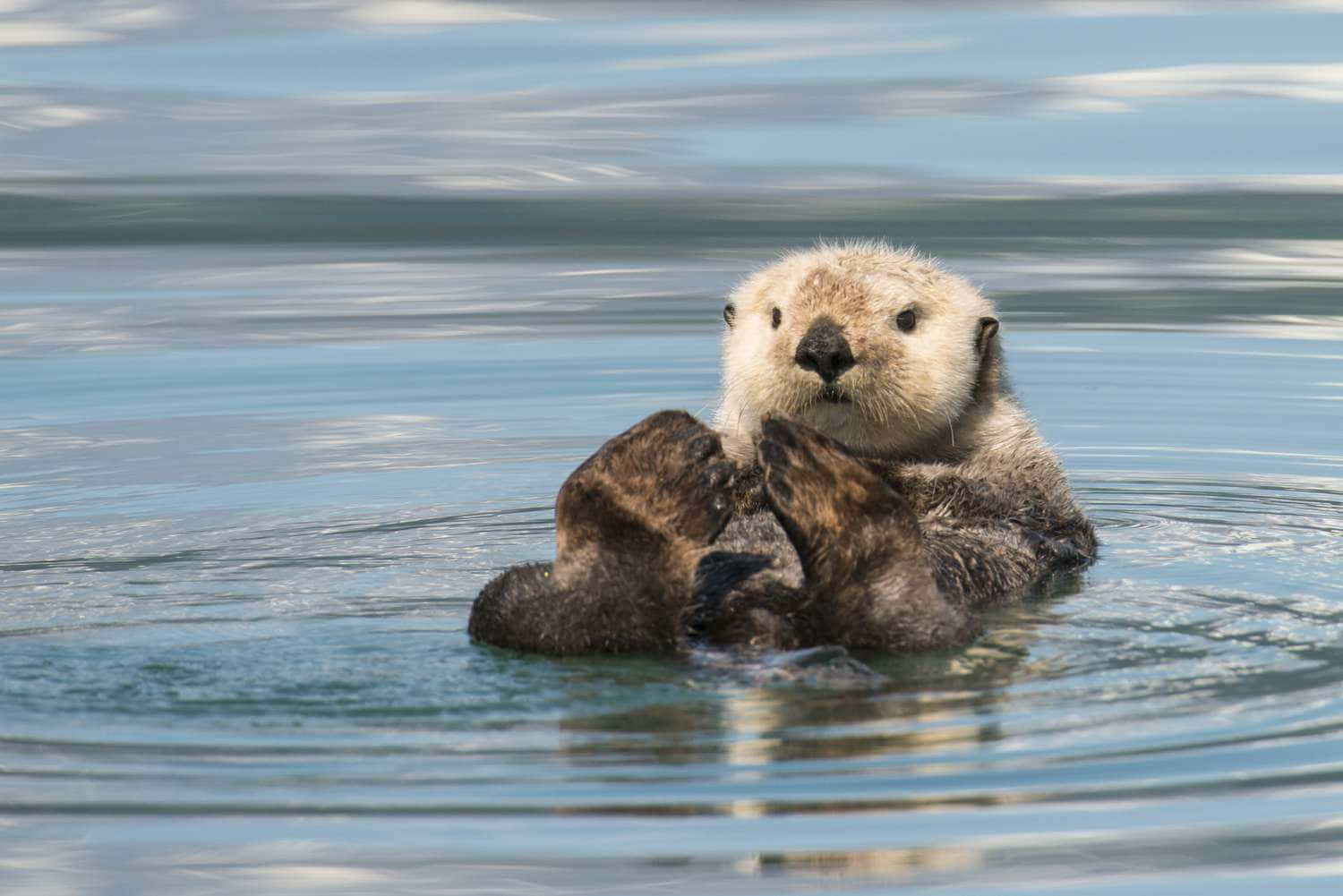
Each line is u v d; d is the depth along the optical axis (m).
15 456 17.97
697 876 8.27
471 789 9.06
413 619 12.07
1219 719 9.89
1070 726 9.77
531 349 22.84
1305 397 20.42
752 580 11.45
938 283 14.06
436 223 29.75
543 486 16.97
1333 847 8.49
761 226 28.81
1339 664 10.88
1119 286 25.67
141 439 18.72
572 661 10.61
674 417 11.11
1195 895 8.14
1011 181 31.25
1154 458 18.14
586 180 32.00
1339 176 31.36
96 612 12.31
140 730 9.78
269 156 33.56
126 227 29.66
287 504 16.19
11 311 24.83
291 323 24.27
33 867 8.40
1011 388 14.58
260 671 10.66
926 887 8.19
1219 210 29.72
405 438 18.92
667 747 9.47
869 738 9.59
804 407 13.38
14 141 34.25
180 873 8.37
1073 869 8.33
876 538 10.96
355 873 8.35
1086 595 12.69
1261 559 13.95
